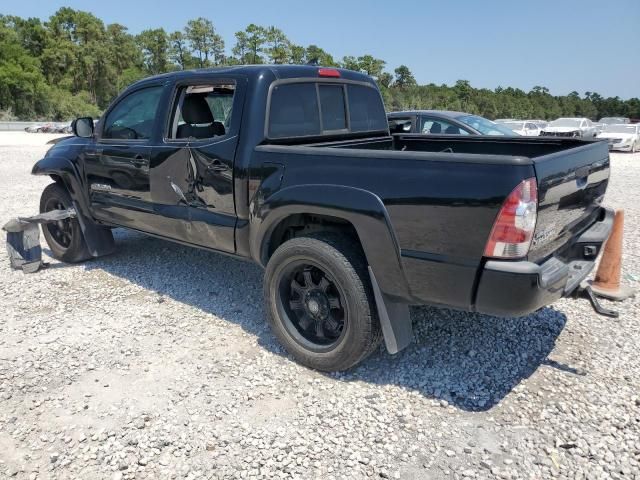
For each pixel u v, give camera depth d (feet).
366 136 15.88
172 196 14.24
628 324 13.71
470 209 8.94
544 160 9.07
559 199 9.84
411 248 9.72
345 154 10.46
